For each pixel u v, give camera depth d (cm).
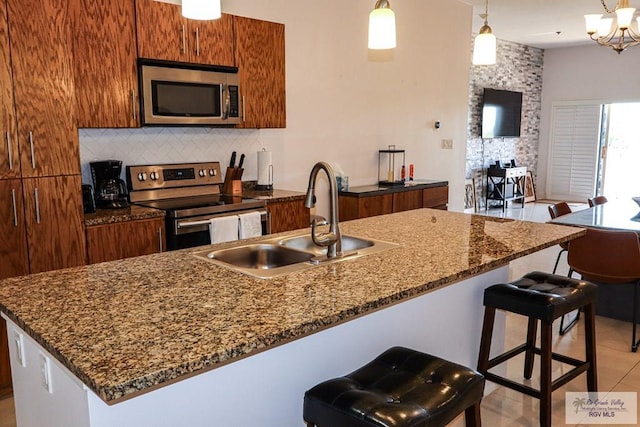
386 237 243
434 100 607
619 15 430
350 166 517
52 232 280
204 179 394
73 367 109
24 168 268
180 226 320
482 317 262
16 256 269
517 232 257
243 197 382
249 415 159
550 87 1005
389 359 166
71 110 282
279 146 451
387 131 551
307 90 466
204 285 166
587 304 246
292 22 445
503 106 906
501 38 874
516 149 980
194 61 346
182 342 120
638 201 408
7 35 257
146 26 321
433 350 232
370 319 196
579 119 974
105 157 350
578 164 987
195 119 350
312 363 176
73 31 291
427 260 198
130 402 130
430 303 226
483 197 922
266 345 124
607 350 332
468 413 158
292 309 142
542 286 240
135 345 119
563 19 719
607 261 328
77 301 150
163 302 149
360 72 513
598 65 939
